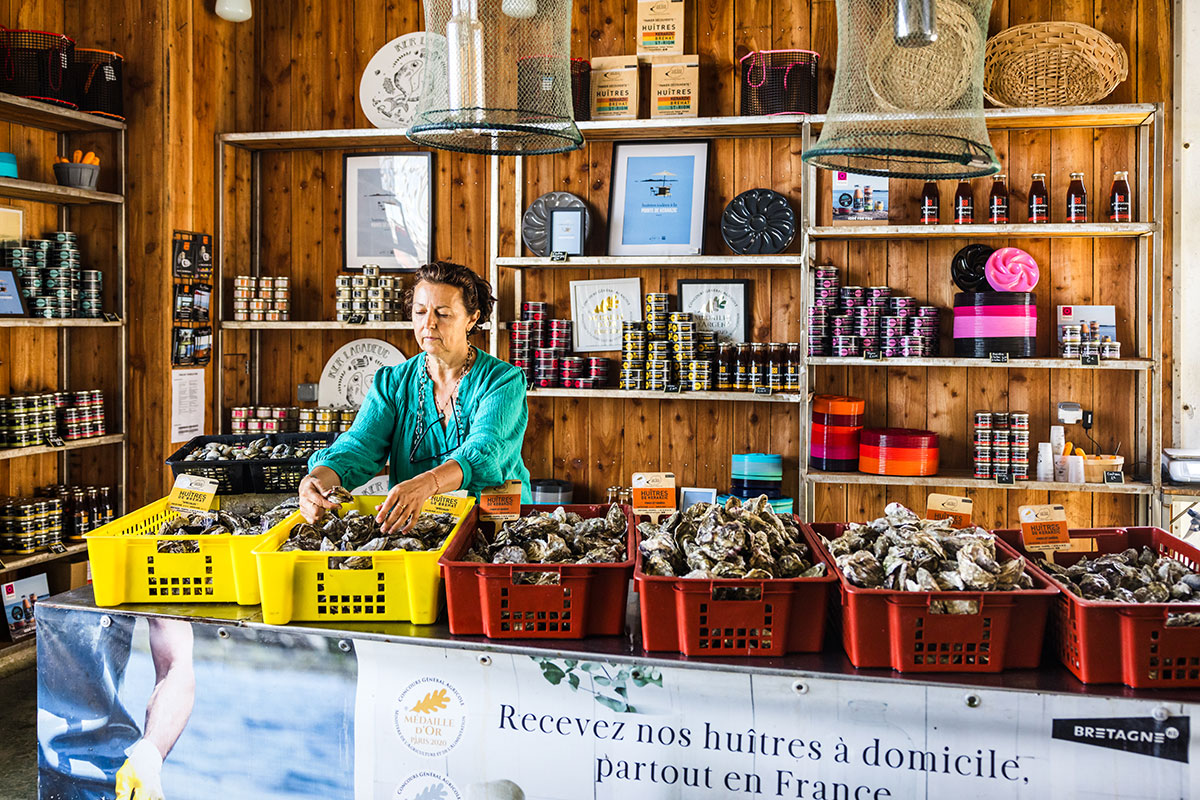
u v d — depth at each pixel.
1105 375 3.96
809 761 1.71
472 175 4.50
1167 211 3.83
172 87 4.13
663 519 2.26
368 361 4.61
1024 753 1.64
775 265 4.04
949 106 1.80
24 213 3.99
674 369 4.09
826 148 1.85
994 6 3.96
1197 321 3.91
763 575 1.74
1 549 3.82
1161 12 3.84
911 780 1.68
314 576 1.89
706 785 1.75
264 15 4.66
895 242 4.07
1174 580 1.76
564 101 2.03
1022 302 3.66
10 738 3.21
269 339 4.72
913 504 4.13
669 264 4.01
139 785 1.98
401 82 4.47
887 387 4.12
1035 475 3.89
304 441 3.18
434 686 1.84
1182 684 1.61
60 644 2.01
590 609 1.83
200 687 1.94
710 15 4.20
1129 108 3.63
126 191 4.17
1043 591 1.66
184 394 4.28
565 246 4.19
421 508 2.12
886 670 1.70
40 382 4.14
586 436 4.40
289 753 1.91
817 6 4.12
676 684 1.74
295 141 4.44
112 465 4.25
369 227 4.59
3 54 3.72
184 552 1.98
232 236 4.55
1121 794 1.61
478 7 1.94
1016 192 3.98
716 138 4.20
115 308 4.21
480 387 2.55
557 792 1.81
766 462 4.02
